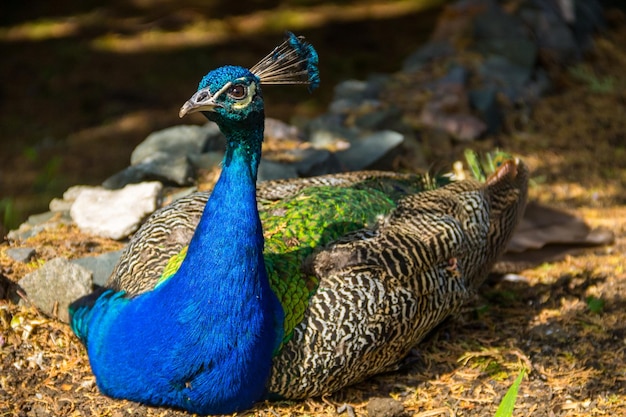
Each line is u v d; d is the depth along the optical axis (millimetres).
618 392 8922
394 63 19547
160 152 12242
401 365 9219
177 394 7785
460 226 9328
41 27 22078
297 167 12047
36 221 11406
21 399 8312
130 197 10938
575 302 10641
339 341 8055
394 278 8422
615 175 14273
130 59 20141
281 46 7867
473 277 9750
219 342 7547
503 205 10156
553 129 15797
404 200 9633
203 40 21094
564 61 17969
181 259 8203
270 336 7777
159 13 22844
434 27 21703
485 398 8805
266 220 8930
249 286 7531
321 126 14117
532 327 10109
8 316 9188
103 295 8445
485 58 17000
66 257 10117
